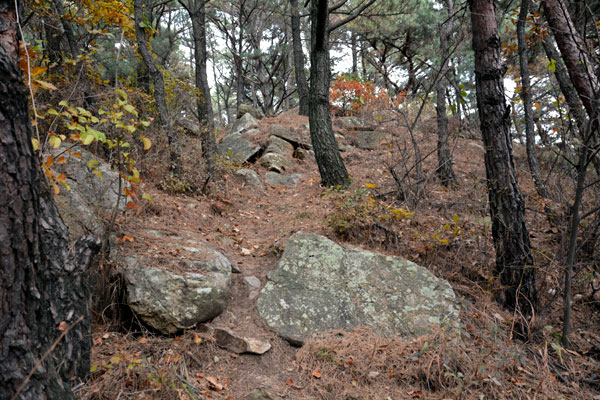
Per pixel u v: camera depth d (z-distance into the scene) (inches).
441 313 154.1
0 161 64.2
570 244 151.1
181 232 179.0
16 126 66.2
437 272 181.0
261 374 126.7
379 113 510.0
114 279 136.3
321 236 184.2
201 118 282.7
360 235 197.5
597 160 200.2
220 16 727.1
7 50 73.0
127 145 128.0
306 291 159.2
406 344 140.3
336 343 139.2
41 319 71.0
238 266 178.5
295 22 551.2
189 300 136.5
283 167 371.9
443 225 199.3
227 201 256.4
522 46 250.1
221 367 126.1
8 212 64.9
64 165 162.6
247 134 432.8
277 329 144.6
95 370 103.0
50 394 68.0
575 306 175.6
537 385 130.5
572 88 245.9
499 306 170.6
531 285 168.1
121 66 311.1
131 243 150.8
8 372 62.4
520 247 167.3
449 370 126.6
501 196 169.8
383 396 121.1
